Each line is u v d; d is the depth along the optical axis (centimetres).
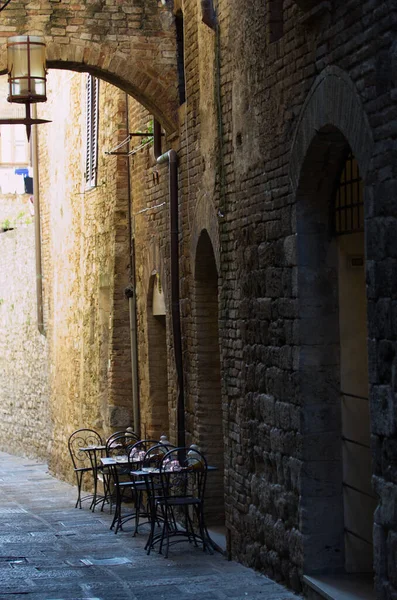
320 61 994
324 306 1080
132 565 1299
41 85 1495
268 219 1171
